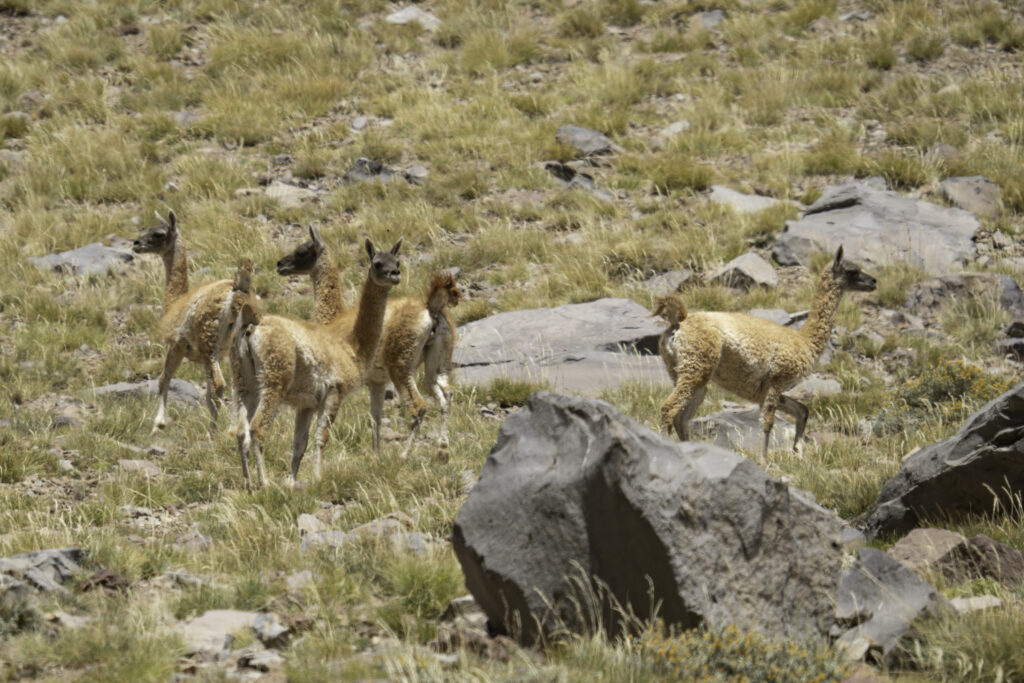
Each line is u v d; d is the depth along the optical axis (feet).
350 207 173.99
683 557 50.65
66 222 167.63
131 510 83.51
